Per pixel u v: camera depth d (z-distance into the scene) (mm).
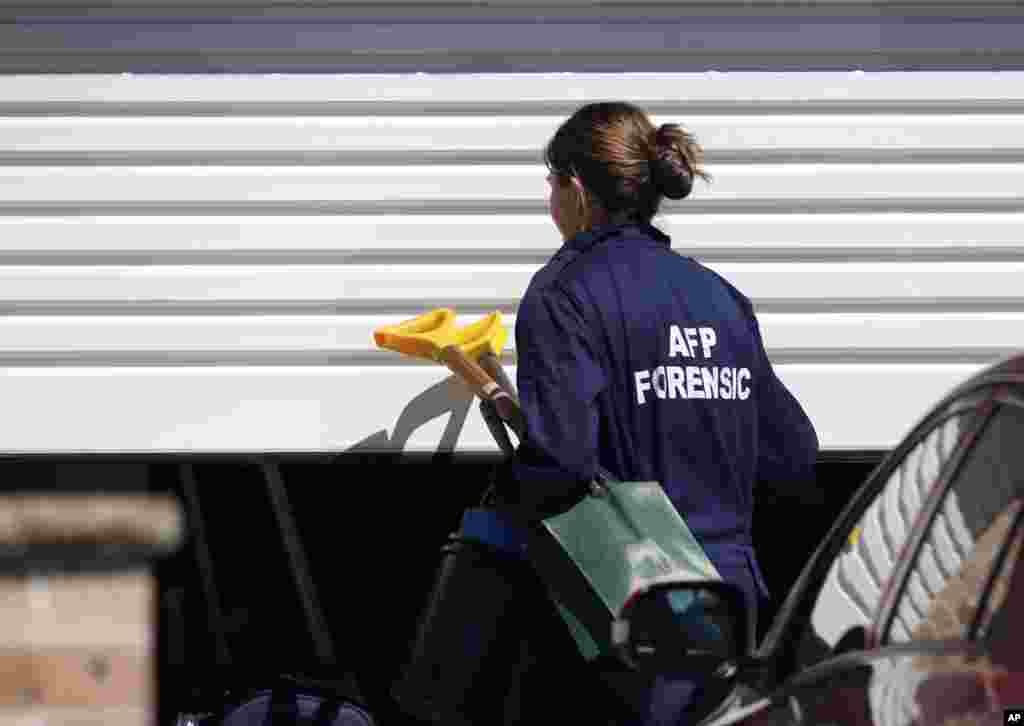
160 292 21016
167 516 27250
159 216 21078
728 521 16188
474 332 19859
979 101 21500
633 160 16688
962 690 10297
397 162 21203
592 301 16000
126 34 21062
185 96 21094
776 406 17078
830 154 21422
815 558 12969
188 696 20609
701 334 16281
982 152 21500
